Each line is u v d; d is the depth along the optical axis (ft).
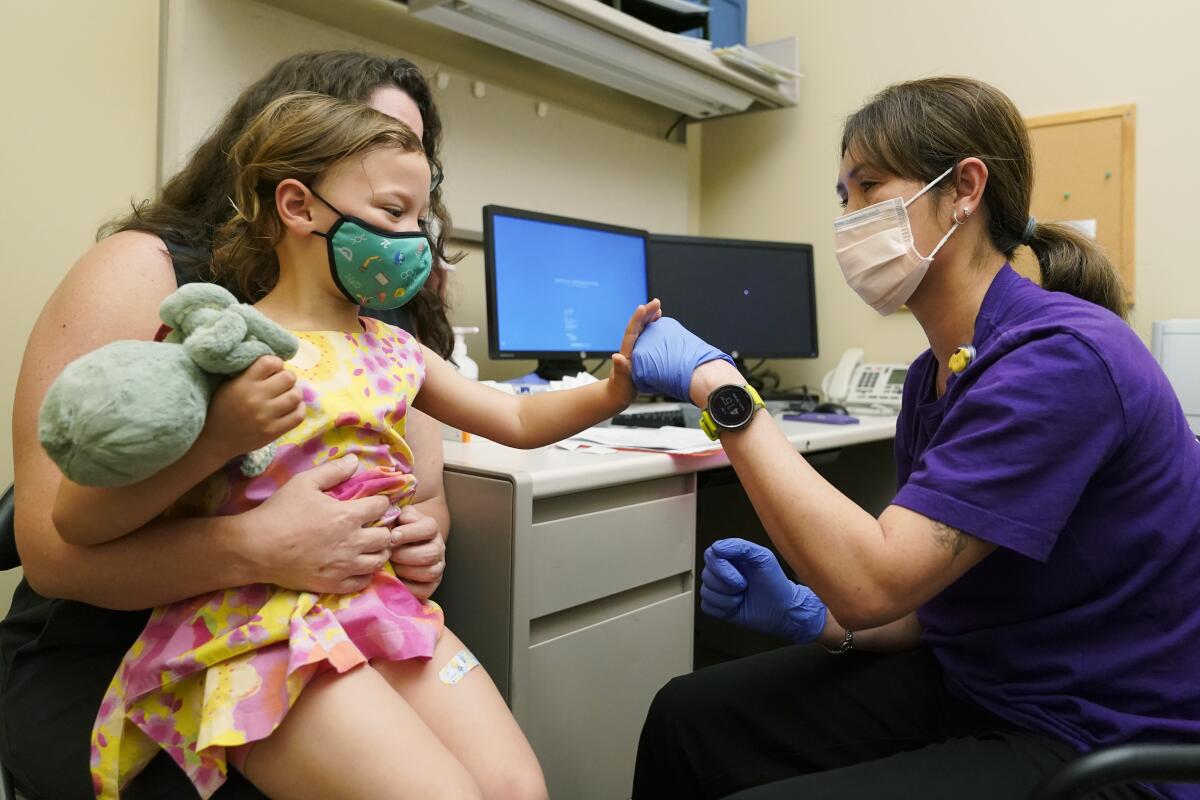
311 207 2.36
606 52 5.81
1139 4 6.02
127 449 1.63
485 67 6.31
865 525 2.42
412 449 3.07
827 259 7.59
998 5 6.63
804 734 3.02
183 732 2.06
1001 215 2.93
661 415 5.16
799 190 7.73
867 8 7.29
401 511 2.64
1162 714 2.40
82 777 2.19
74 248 4.42
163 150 4.60
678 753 3.13
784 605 3.20
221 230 2.64
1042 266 3.09
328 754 1.99
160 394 1.68
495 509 3.05
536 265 5.79
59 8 4.32
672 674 3.76
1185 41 5.85
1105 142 6.15
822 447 4.66
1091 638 2.52
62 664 2.49
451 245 6.10
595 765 3.37
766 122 7.94
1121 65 6.11
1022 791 2.25
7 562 2.75
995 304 2.82
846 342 7.50
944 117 2.87
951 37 6.86
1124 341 2.50
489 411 3.05
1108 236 6.15
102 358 1.70
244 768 2.07
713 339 6.91
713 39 6.98
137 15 4.59
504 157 6.29
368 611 2.31
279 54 4.93
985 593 2.73
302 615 2.14
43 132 4.29
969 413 2.46
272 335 1.91
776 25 7.87
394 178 2.40
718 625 7.04
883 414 6.49
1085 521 2.49
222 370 1.82
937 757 2.42
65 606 2.49
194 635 2.14
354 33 5.37
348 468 2.33
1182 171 5.89
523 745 2.41
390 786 1.96
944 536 2.35
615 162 7.27
